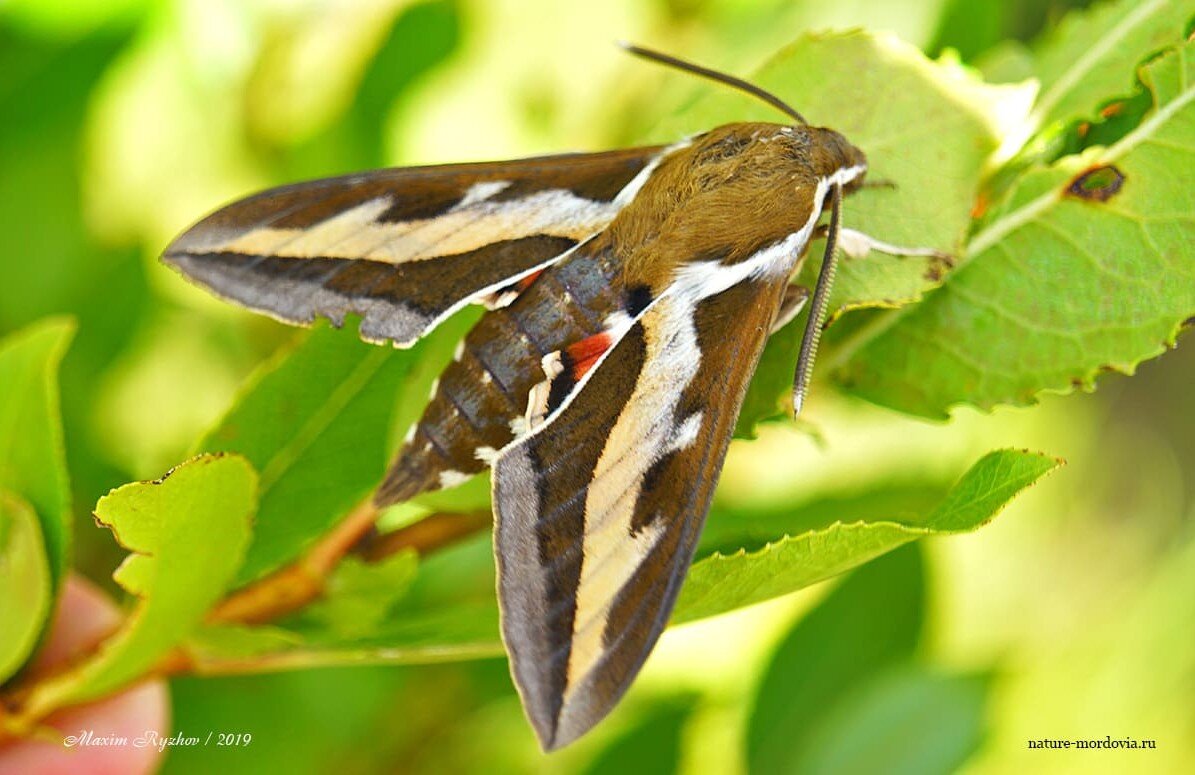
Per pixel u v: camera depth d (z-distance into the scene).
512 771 0.29
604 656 0.24
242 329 0.31
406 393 0.26
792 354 0.25
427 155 0.31
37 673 0.26
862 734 0.28
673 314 0.25
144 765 0.26
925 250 0.25
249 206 0.26
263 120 0.30
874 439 0.31
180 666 0.26
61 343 0.26
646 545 0.24
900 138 0.25
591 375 0.25
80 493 0.29
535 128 0.31
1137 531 0.44
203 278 0.26
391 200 0.26
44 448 0.26
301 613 0.26
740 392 0.25
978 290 0.25
